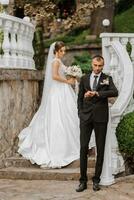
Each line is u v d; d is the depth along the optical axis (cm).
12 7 1596
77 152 989
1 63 1021
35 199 802
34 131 1021
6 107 1014
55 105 1008
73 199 800
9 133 1023
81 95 858
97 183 857
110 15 2458
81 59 2033
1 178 966
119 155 979
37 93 1148
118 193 835
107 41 1169
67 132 993
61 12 2211
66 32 2816
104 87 844
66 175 937
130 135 970
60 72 1035
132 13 2836
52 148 987
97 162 856
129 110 1056
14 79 1020
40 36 1717
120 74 1104
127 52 1173
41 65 1681
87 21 2777
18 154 1036
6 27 1021
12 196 823
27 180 947
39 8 1816
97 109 843
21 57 1091
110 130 891
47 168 976
